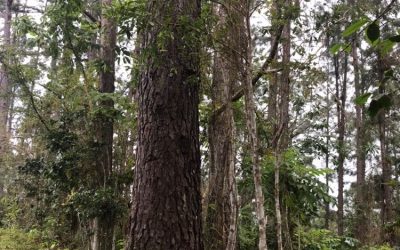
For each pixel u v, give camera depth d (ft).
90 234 26.63
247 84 14.94
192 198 15.34
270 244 22.71
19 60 28.81
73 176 26.99
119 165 27.40
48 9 27.27
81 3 26.53
